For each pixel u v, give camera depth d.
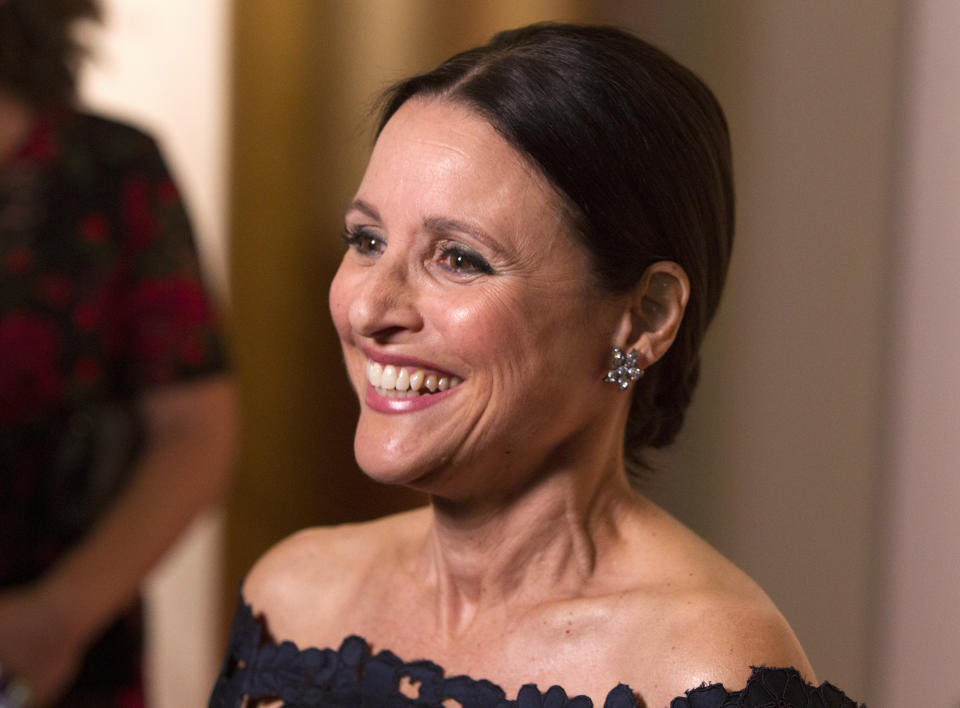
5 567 2.08
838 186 2.13
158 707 3.53
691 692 1.07
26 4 2.03
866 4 2.09
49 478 2.09
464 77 1.14
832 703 1.10
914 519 2.10
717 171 1.20
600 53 1.12
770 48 2.16
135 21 3.45
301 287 3.11
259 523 3.24
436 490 1.19
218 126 3.29
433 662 1.23
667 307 1.18
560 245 1.12
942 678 2.07
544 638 1.19
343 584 1.37
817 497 2.19
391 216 1.14
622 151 1.11
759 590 1.19
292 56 3.02
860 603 2.17
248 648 1.38
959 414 2.03
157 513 2.08
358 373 1.20
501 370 1.13
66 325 2.07
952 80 2.01
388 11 2.78
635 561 1.21
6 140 2.06
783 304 2.19
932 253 2.05
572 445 1.20
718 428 2.23
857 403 2.15
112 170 2.12
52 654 1.98
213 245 3.33
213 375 2.18
